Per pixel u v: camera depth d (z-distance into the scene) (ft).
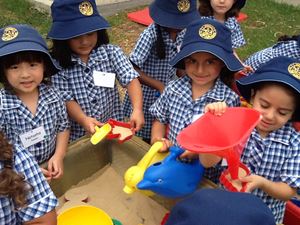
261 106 4.89
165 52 7.81
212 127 4.49
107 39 7.10
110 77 7.09
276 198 5.13
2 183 3.79
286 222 6.61
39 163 6.06
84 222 5.40
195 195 3.05
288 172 5.07
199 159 5.15
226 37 5.79
